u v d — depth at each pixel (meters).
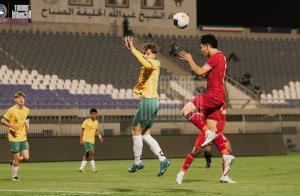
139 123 29.39
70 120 82.44
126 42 28.58
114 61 107.25
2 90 94.56
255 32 122.06
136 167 29.64
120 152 76.31
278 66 116.31
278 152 85.81
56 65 103.12
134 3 114.44
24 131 40.12
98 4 112.75
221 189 28.20
